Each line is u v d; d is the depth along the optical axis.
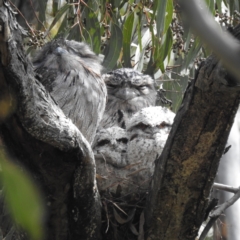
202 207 5.97
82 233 6.15
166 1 8.22
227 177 10.73
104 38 10.23
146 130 7.67
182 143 5.45
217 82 4.81
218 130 5.28
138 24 9.10
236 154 11.07
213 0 8.39
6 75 4.37
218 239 9.58
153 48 9.13
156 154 7.36
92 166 5.47
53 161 5.22
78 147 5.21
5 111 4.52
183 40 9.09
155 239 6.39
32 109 4.70
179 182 5.76
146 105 10.01
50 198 5.62
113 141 7.69
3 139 4.92
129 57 9.45
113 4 9.64
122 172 7.41
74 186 5.57
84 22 9.74
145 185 7.22
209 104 5.09
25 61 4.52
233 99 4.97
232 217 10.13
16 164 5.12
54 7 10.21
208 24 2.42
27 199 2.68
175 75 10.38
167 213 6.09
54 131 4.97
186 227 6.18
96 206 6.02
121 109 9.86
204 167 5.61
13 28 4.29
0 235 7.45
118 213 6.90
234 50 2.43
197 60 9.50
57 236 6.06
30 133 4.88
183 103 5.35
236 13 8.80
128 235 6.79
